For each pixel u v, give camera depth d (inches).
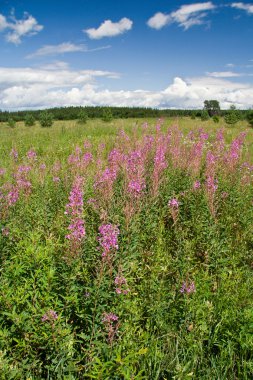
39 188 297.4
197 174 344.2
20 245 191.5
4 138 706.8
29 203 270.4
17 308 147.5
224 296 181.3
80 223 175.9
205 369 142.9
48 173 379.9
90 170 356.5
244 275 207.8
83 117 1664.6
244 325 158.1
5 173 382.3
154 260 215.3
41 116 1614.2
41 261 167.5
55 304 143.9
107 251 153.4
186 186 311.3
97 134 749.9
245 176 333.1
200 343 152.2
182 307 164.9
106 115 1643.7
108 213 240.1
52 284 154.1
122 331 147.9
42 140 665.6
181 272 194.1
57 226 253.6
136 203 245.4
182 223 265.0
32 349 137.9
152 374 138.2
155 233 245.9
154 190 271.0
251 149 546.3
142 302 177.2
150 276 193.6
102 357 134.0
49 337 131.5
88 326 148.3
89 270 179.9
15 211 240.1
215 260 216.8
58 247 208.8
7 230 203.9
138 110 4097.0
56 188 307.6
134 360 129.6
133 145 450.6
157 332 160.6
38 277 161.5
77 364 138.6
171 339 157.9
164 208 282.2
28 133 807.1
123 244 199.5
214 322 166.1
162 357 145.2
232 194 299.0
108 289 154.3
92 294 151.3
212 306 173.8
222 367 142.4
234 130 888.3
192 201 283.6
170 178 323.3
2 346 133.0
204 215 255.1
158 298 169.9
